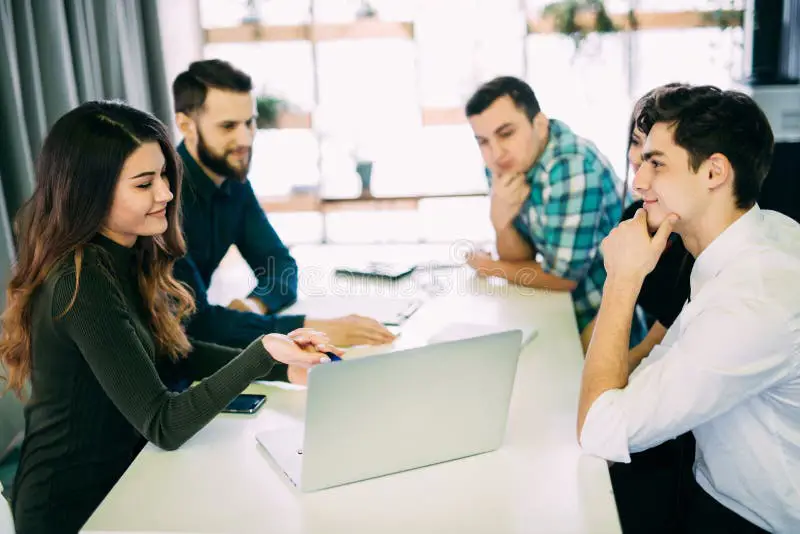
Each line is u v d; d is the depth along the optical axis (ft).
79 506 4.24
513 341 3.74
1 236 8.00
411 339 5.64
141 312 4.74
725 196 3.92
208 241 6.75
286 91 14.15
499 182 7.65
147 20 12.09
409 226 14.24
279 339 4.11
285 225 14.58
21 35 8.68
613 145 13.42
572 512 3.41
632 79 13.20
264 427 4.32
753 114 3.85
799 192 7.60
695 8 12.80
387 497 3.58
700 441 4.09
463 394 3.75
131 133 4.13
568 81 13.41
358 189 14.46
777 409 3.79
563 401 4.53
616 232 4.23
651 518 4.67
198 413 3.97
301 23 13.87
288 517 3.42
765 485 3.92
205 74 6.36
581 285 7.38
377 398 3.54
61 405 4.16
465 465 3.86
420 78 13.91
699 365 3.62
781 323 3.55
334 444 3.56
